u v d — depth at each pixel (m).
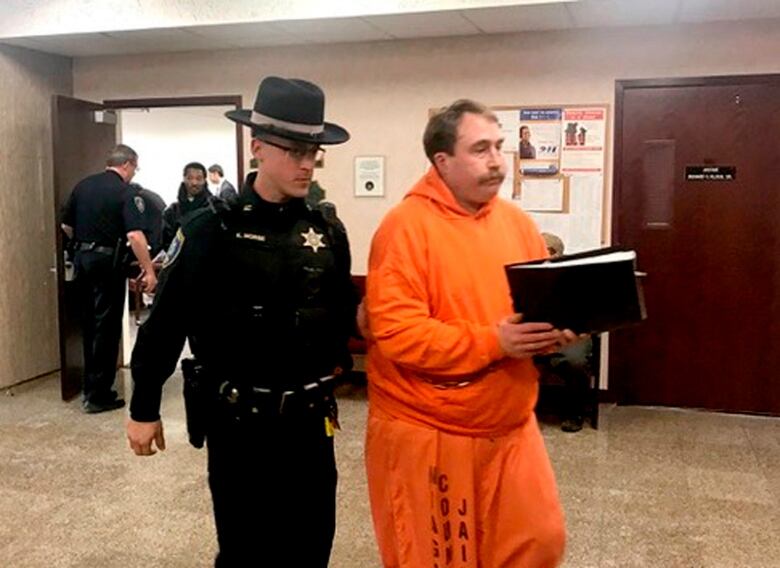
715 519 3.26
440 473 1.81
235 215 1.88
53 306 5.71
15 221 5.32
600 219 4.86
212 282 1.87
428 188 1.84
